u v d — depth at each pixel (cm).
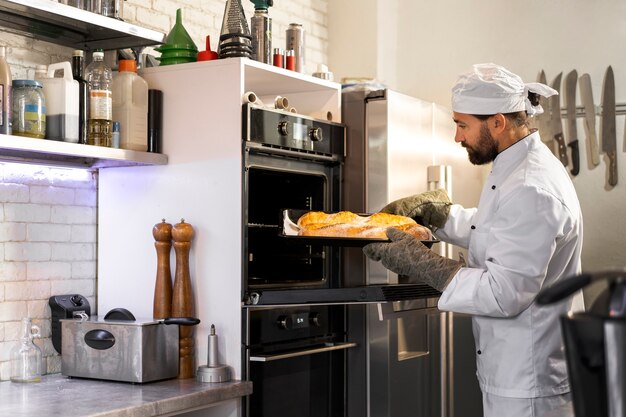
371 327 321
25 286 284
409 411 329
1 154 270
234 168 276
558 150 400
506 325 250
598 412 92
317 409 310
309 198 322
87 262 307
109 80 273
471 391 376
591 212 393
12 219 280
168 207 290
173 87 289
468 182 386
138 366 262
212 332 271
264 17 308
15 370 270
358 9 437
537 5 409
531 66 410
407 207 296
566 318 96
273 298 272
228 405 272
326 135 315
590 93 395
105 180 304
